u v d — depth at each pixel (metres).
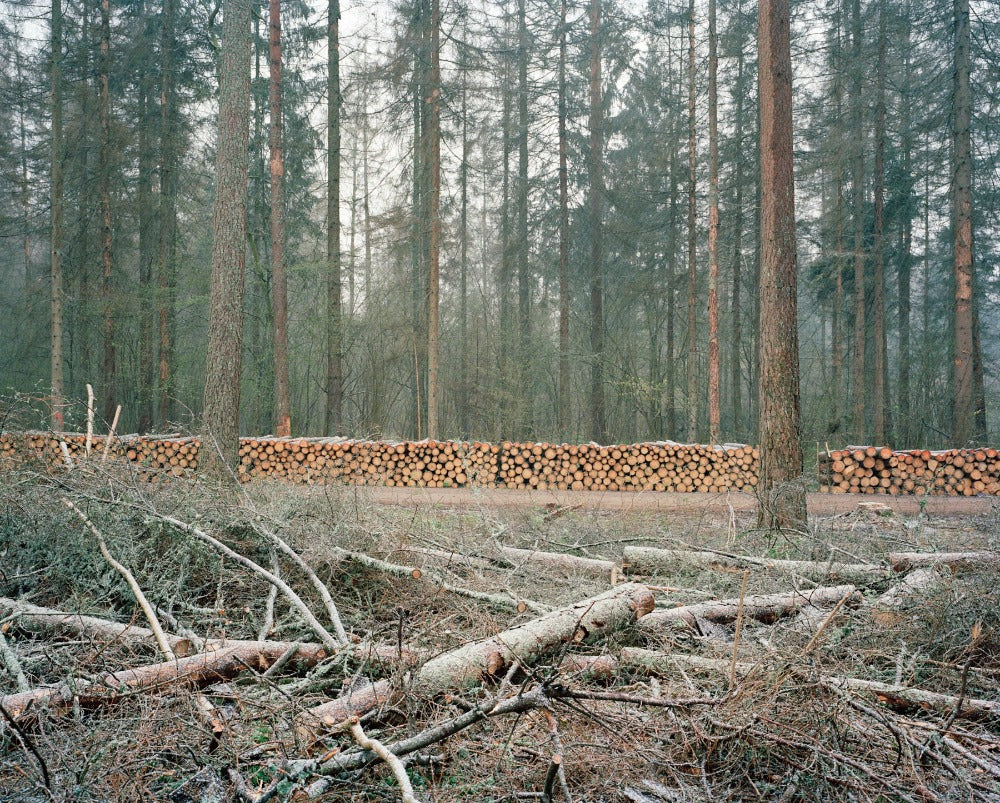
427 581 4.68
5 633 3.79
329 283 20.12
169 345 20.56
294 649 3.56
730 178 22.47
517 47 22.92
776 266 7.59
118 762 2.47
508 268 23.59
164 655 3.40
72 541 4.45
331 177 20.11
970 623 3.82
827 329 34.88
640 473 12.80
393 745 2.49
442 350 25.55
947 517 9.28
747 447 12.66
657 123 24.25
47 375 22.83
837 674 3.35
